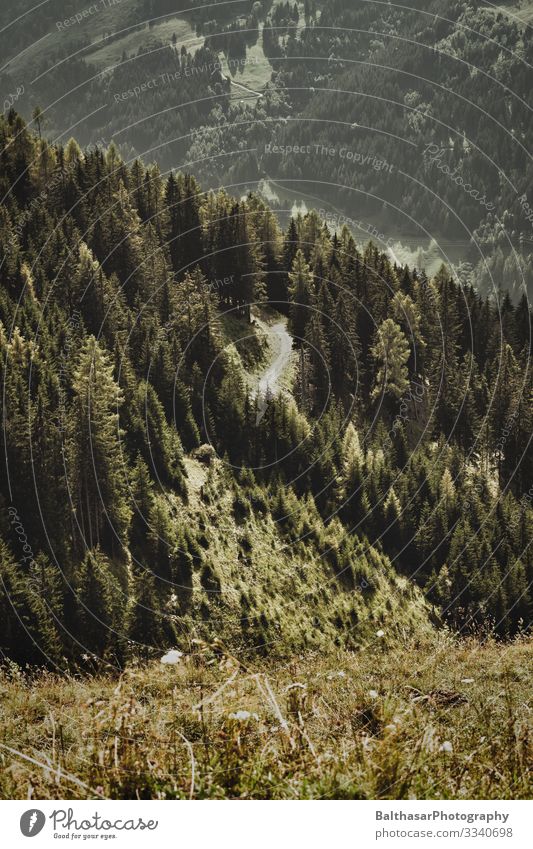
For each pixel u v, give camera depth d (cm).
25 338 8319
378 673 1083
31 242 11425
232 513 7581
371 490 8800
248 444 9231
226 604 5997
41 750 611
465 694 909
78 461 5984
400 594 7181
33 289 10000
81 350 7775
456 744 580
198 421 9269
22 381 6581
